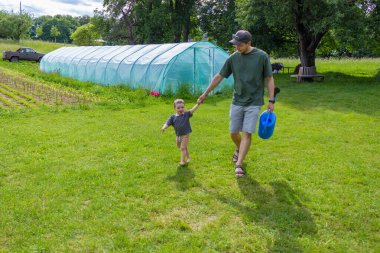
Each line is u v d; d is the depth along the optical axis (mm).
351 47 19359
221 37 34594
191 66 14344
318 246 3520
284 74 25438
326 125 8828
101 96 13867
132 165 5805
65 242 3590
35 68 28141
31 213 4141
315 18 18797
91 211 4207
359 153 6508
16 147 6766
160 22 33938
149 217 4109
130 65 15656
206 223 3996
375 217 4121
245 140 5312
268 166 5770
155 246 3531
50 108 10836
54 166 5738
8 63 32312
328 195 4668
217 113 10305
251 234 3758
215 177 5328
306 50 20922
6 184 5008
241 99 5352
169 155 6332
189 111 5797
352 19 18094
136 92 13547
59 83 18250
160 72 14023
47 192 4711
